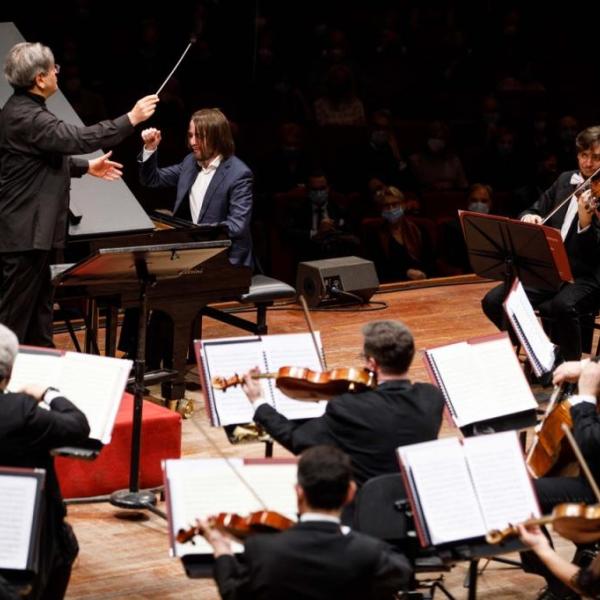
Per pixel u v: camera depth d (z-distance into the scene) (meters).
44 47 15.41
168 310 17.08
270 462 10.74
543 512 11.89
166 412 15.27
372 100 35.53
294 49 35.44
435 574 13.33
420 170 30.92
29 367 11.92
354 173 29.42
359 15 37.59
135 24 32.44
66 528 11.12
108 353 17.47
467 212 17.03
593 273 18.31
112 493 14.78
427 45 38.00
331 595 9.01
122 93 29.91
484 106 34.03
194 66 32.25
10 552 9.85
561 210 18.58
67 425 10.59
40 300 16.25
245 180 17.89
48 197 15.67
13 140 15.46
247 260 17.75
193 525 9.93
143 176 18.61
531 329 14.27
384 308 23.61
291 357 13.12
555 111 36.88
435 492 10.47
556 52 39.78
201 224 17.89
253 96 32.47
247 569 9.09
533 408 12.51
